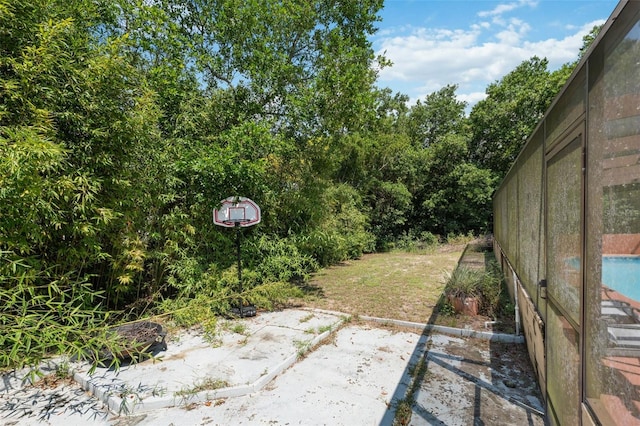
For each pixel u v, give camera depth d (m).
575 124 1.61
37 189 2.71
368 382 2.83
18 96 2.81
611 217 1.19
